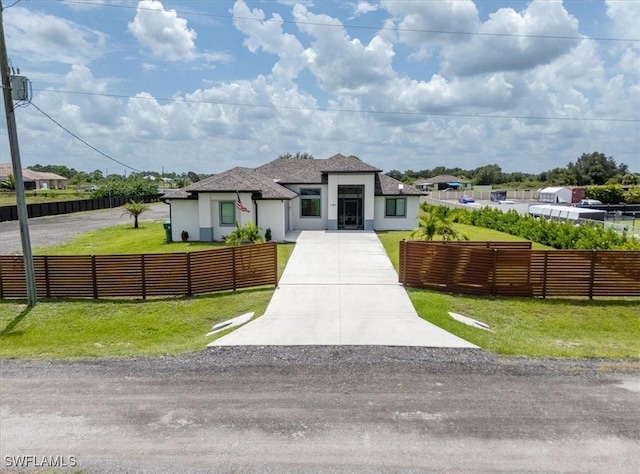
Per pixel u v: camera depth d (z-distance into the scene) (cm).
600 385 809
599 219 3628
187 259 1557
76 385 834
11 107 1430
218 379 847
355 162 3152
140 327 1320
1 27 1380
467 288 1555
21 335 1266
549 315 1384
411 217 3109
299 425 673
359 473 560
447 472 560
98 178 10956
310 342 1052
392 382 822
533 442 622
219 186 2578
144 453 609
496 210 3503
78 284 1559
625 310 1422
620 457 589
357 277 1736
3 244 2750
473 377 844
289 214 3095
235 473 564
